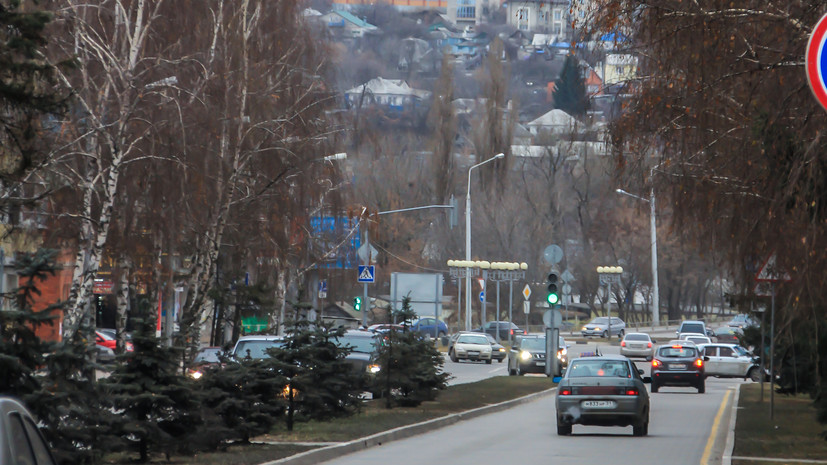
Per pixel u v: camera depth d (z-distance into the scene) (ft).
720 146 149.07
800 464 169.58
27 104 169.27
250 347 283.18
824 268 134.31
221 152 338.13
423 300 539.70
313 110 366.63
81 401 138.31
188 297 365.61
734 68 135.33
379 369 300.61
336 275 465.47
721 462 177.06
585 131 169.68
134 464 159.53
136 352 158.71
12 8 162.81
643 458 185.37
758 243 149.07
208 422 174.19
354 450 195.62
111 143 288.10
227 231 385.70
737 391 371.97
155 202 317.42
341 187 407.23
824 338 200.85
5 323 128.98
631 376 232.94
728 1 132.67
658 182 170.50
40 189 268.00
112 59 293.43
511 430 245.65
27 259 137.59
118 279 345.10
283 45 363.15
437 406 301.22
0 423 65.16
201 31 333.42
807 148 126.72
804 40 128.36
